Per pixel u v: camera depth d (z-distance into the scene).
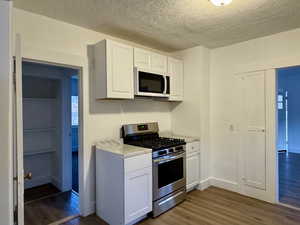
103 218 2.43
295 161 5.08
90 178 2.57
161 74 2.98
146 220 2.40
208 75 3.44
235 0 1.87
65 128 3.38
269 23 2.41
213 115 3.47
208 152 3.45
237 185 3.18
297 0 1.88
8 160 0.87
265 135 2.89
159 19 2.29
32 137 3.57
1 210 0.85
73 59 2.40
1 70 0.87
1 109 0.86
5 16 0.88
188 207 2.72
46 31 2.22
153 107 3.40
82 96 2.51
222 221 2.37
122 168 2.13
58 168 3.50
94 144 2.61
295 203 2.81
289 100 6.20
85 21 2.34
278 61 2.74
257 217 2.45
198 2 1.92
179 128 3.57
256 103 2.97
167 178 2.65
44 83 3.62
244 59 3.08
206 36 2.85
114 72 2.43
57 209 2.70
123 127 2.88
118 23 2.40
